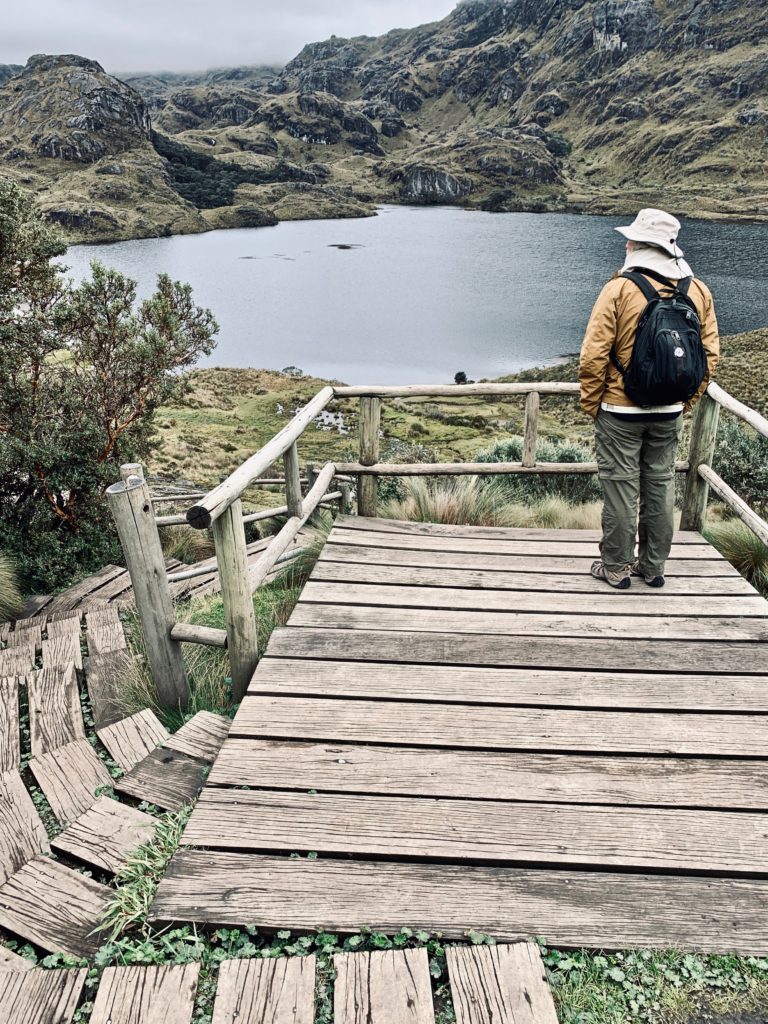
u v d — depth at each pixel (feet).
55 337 25.27
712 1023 5.16
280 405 156.15
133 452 27.66
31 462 24.36
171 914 5.94
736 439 28.04
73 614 15.85
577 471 14.28
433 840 6.66
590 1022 5.17
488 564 12.84
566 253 508.94
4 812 8.07
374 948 5.69
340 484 22.40
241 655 9.45
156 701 10.09
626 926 5.87
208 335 28.55
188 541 27.25
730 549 14.10
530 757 7.81
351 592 11.63
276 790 7.33
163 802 7.68
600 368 10.02
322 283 419.33
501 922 5.88
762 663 9.56
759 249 455.63
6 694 11.08
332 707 8.63
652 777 7.49
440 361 235.20
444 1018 5.16
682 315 9.52
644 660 9.61
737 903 6.07
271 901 6.06
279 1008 5.15
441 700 8.76
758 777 7.49
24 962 5.88
